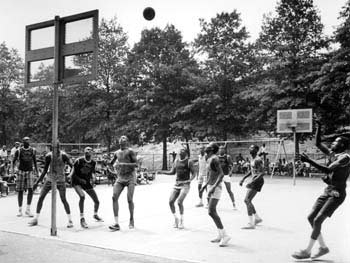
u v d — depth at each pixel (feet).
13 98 152.35
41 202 29.01
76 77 24.32
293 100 98.73
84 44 23.94
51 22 25.20
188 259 19.67
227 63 115.14
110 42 131.54
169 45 124.36
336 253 20.93
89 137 131.03
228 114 109.91
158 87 116.37
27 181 32.94
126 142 27.84
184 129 111.65
